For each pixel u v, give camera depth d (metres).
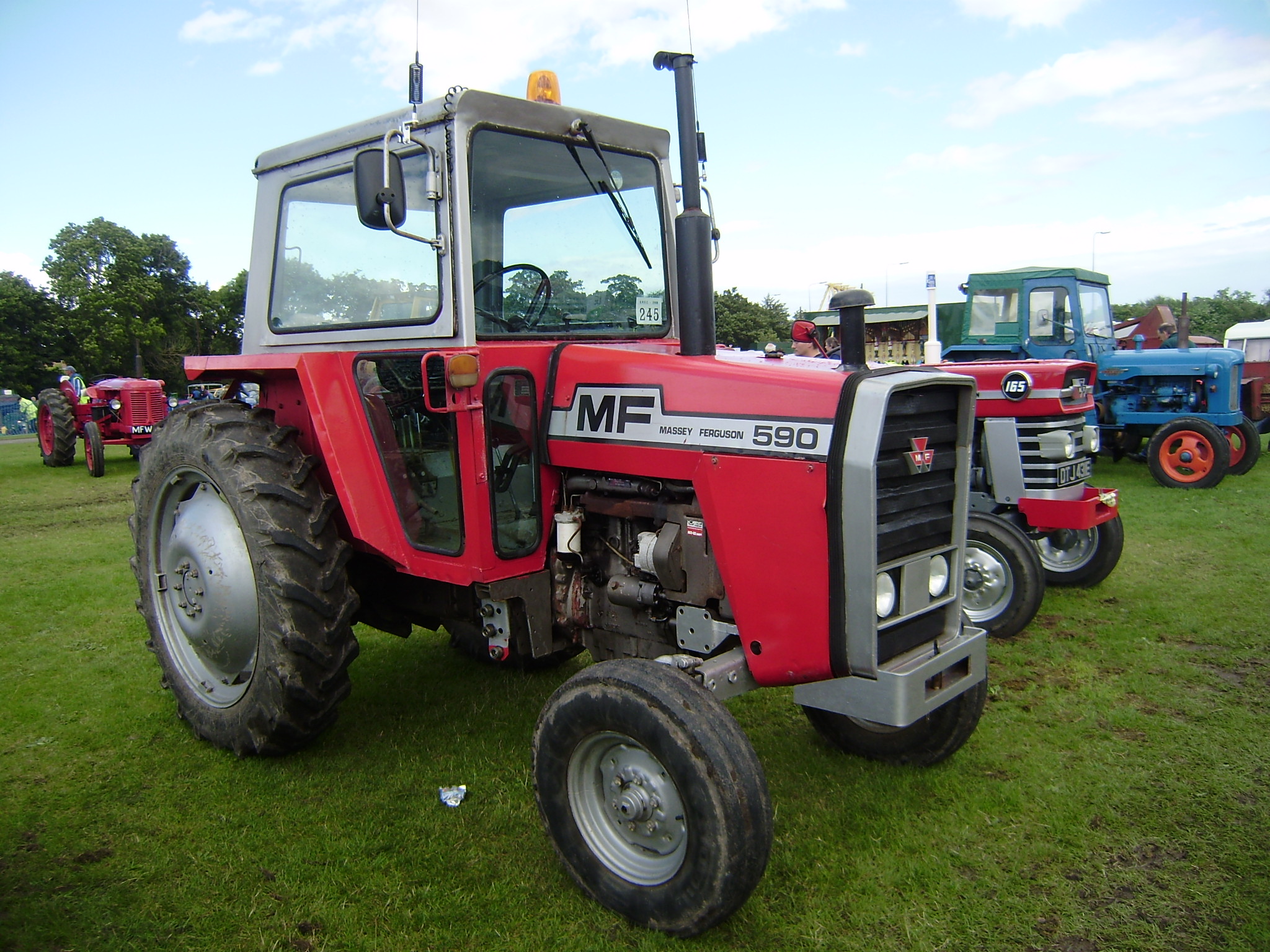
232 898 2.40
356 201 2.60
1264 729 3.42
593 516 2.88
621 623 2.88
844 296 2.41
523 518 2.83
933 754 3.05
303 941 2.23
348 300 3.14
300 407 3.42
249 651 3.13
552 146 2.95
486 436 2.66
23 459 13.80
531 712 3.64
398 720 3.56
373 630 4.77
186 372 3.56
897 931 2.29
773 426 2.29
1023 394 4.97
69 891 2.42
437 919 2.32
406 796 2.95
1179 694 3.78
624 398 2.63
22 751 3.26
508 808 2.85
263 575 2.91
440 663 4.23
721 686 2.35
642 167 3.29
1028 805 2.88
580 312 3.09
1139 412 9.59
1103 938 2.25
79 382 12.73
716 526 2.41
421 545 2.92
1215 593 5.20
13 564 6.10
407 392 2.88
